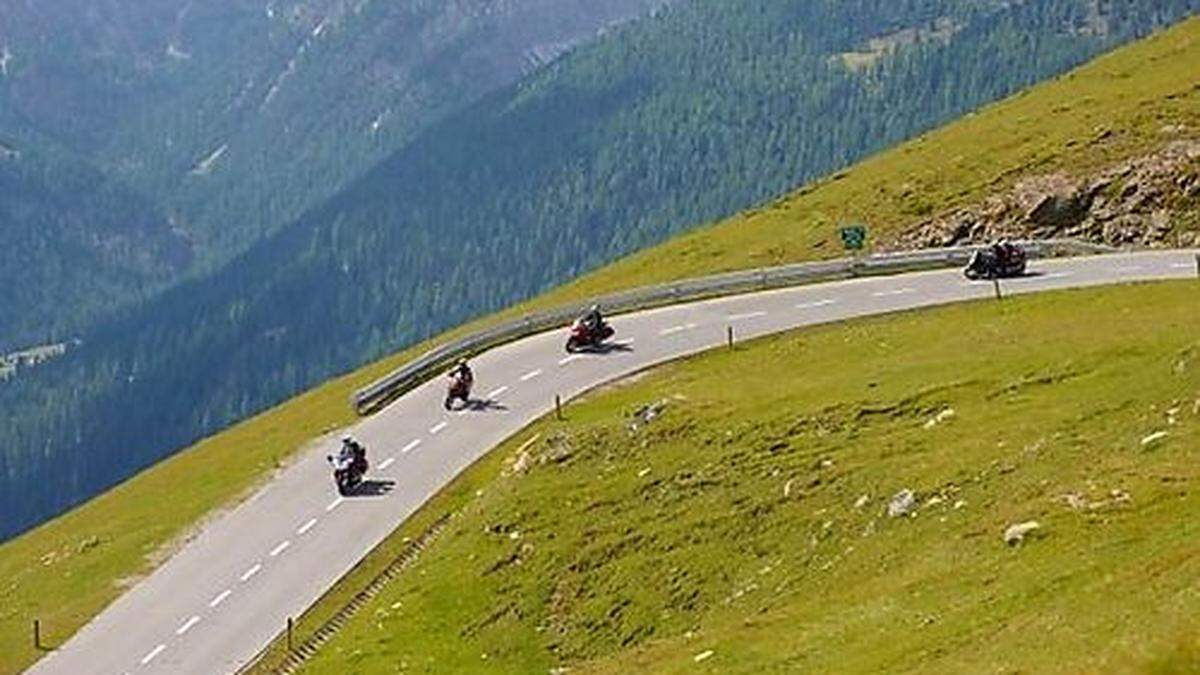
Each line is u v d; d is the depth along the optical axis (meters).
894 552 106.38
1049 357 145.00
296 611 145.75
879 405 142.75
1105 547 87.94
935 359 159.12
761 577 117.81
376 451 188.88
